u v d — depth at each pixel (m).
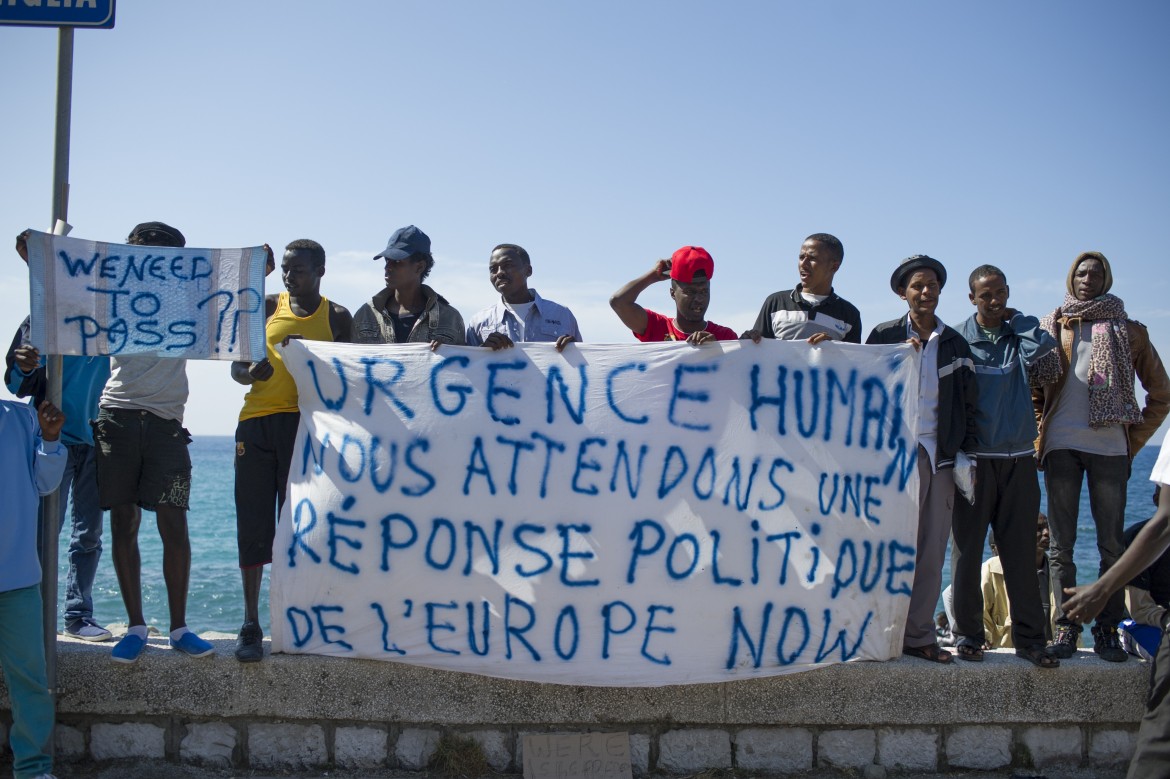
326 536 5.05
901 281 5.56
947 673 5.11
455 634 5.05
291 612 5.03
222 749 5.01
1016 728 5.19
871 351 5.29
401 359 5.22
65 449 4.72
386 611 5.05
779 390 5.25
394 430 5.15
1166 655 4.29
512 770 5.04
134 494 5.06
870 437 5.24
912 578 5.20
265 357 5.03
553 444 5.17
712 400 5.24
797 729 5.12
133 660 4.95
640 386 5.24
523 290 5.95
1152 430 5.75
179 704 4.96
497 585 5.06
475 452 5.14
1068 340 5.61
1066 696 5.16
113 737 4.99
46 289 4.89
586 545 5.09
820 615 5.12
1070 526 5.54
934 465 5.30
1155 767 4.23
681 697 5.06
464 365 5.23
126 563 5.07
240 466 5.26
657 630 5.07
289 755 5.02
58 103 4.90
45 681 4.65
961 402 5.29
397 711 5.00
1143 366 5.71
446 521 5.09
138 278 4.99
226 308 5.02
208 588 19.48
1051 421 5.65
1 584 4.42
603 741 5.03
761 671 5.06
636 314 5.69
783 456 5.20
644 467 5.16
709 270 5.50
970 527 5.33
